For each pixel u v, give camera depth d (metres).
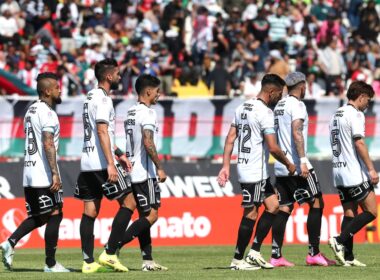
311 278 35.25
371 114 66.06
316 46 87.88
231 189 63.22
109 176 37.72
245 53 83.81
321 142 65.88
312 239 42.41
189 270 39.59
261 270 39.16
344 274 37.06
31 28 84.06
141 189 39.72
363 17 92.12
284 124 42.00
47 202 39.16
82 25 84.56
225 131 64.81
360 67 86.94
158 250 56.12
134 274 37.19
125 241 39.44
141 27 87.50
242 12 97.44
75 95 75.62
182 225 61.91
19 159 61.59
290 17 90.75
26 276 36.47
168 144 63.84
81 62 79.00
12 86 68.62
